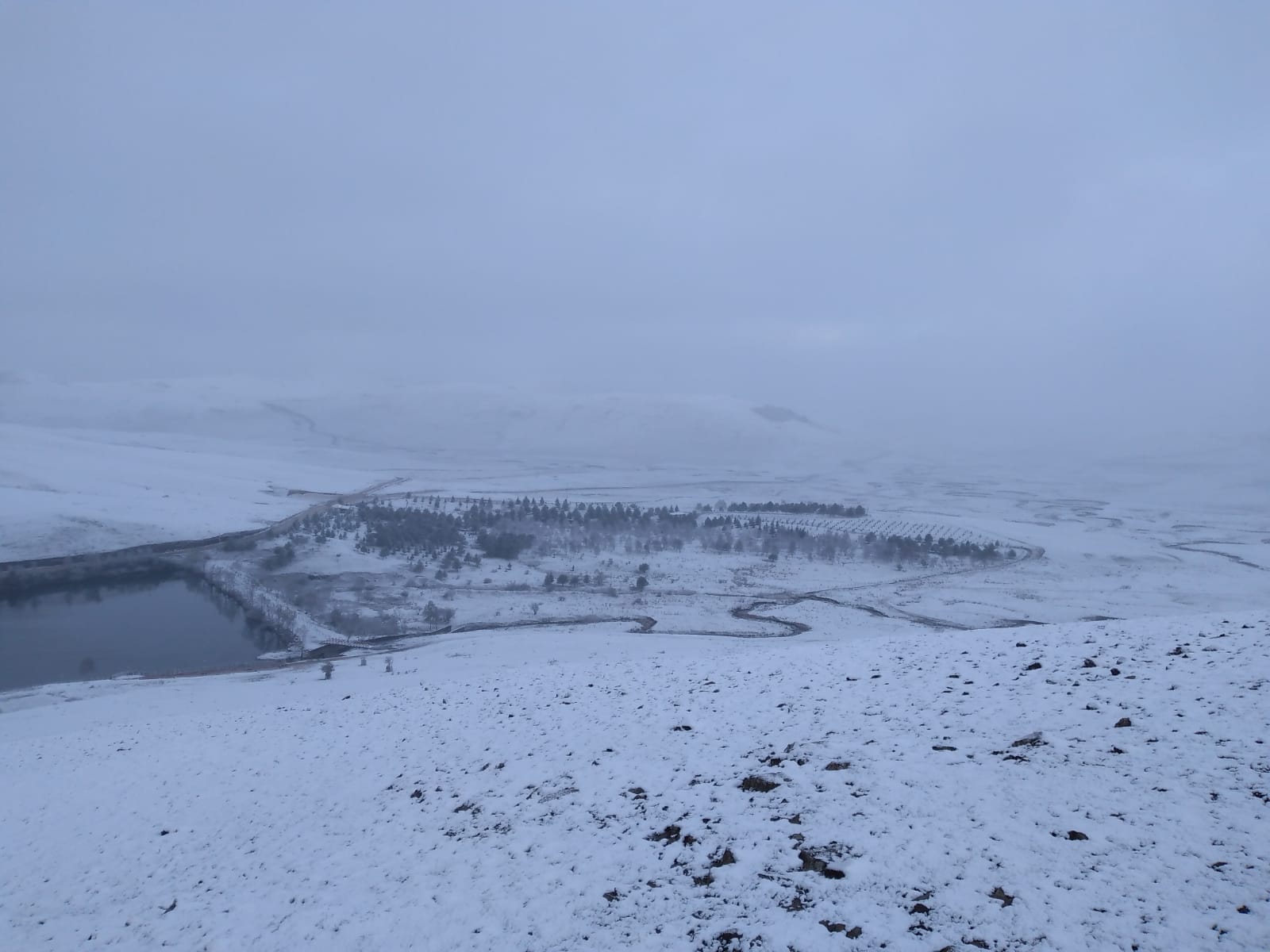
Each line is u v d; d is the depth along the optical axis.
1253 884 7.17
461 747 16.64
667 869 9.52
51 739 26.89
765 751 12.54
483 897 9.86
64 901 13.13
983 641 18.19
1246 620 16.12
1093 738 10.72
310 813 14.88
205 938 10.69
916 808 9.59
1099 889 7.46
